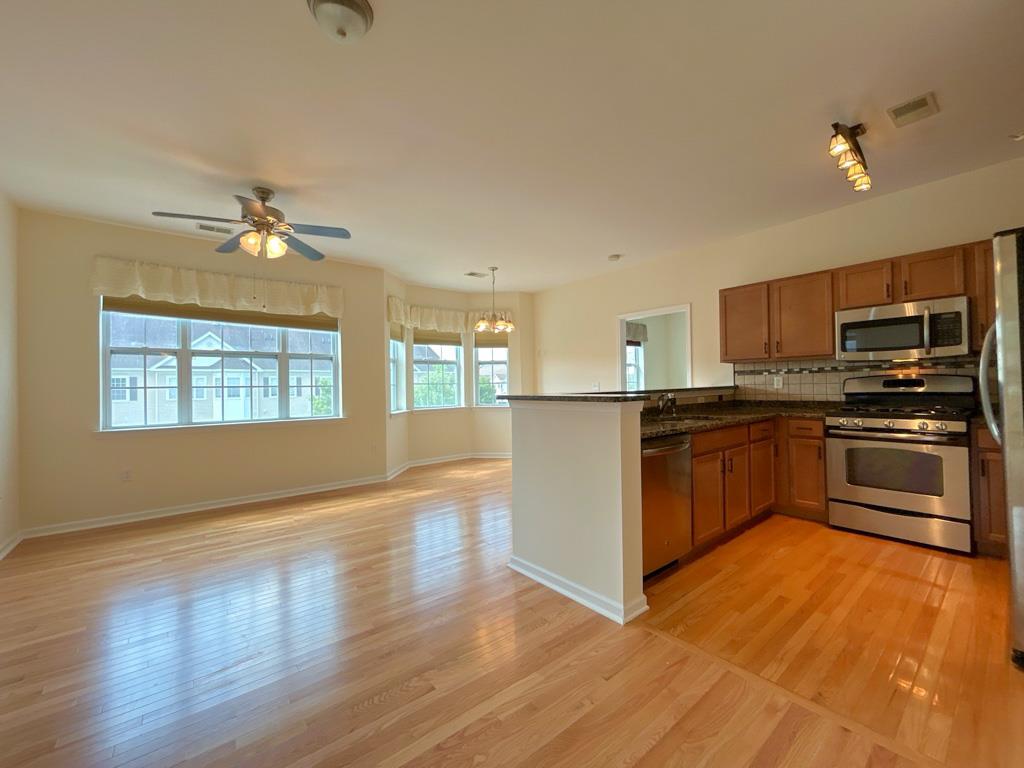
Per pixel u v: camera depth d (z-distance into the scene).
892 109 2.32
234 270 4.33
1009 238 1.76
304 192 3.21
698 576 2.55
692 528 2.71
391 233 4.16
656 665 1.76
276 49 1.81
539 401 2.52
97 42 1.75
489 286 6.46
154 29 1.69
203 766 1.31
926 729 1.40
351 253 4.77
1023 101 2.27
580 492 2.31
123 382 3.86
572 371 6.24
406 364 6.16
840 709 1.50
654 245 4.60
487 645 1.91
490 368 6.95
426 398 6.52
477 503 4.22
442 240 4.37
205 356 4.24
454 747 1.37
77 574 2.69
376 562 2.83
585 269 5.54
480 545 3.12
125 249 3.81
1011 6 1.66
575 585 2.34
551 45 1.83
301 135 2.47
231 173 2.90
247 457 4.37
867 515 3.11
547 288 6.57
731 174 3.04
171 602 2.32
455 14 1.65
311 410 4.86
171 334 4.08
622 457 2.11
